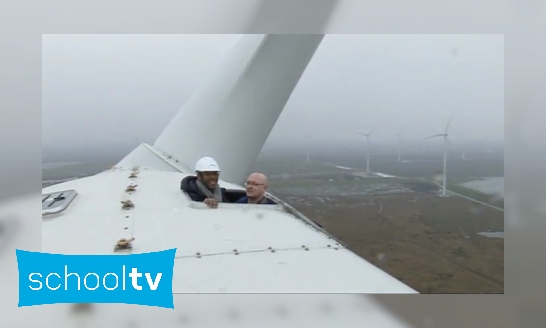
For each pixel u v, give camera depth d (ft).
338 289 4.42
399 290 4.44
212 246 5.83
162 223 7.11
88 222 7.16
